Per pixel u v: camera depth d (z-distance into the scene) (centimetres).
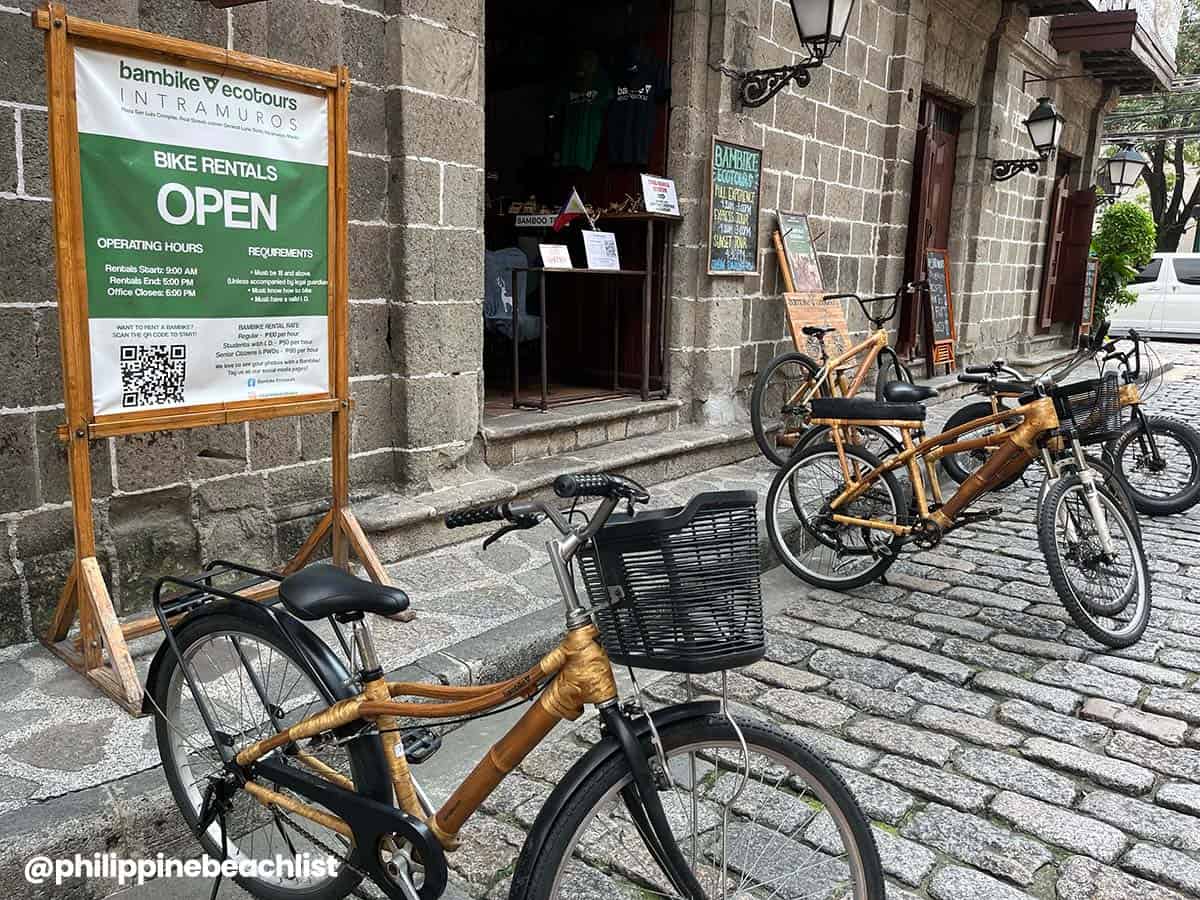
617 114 628
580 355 693
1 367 304
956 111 999
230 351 309
